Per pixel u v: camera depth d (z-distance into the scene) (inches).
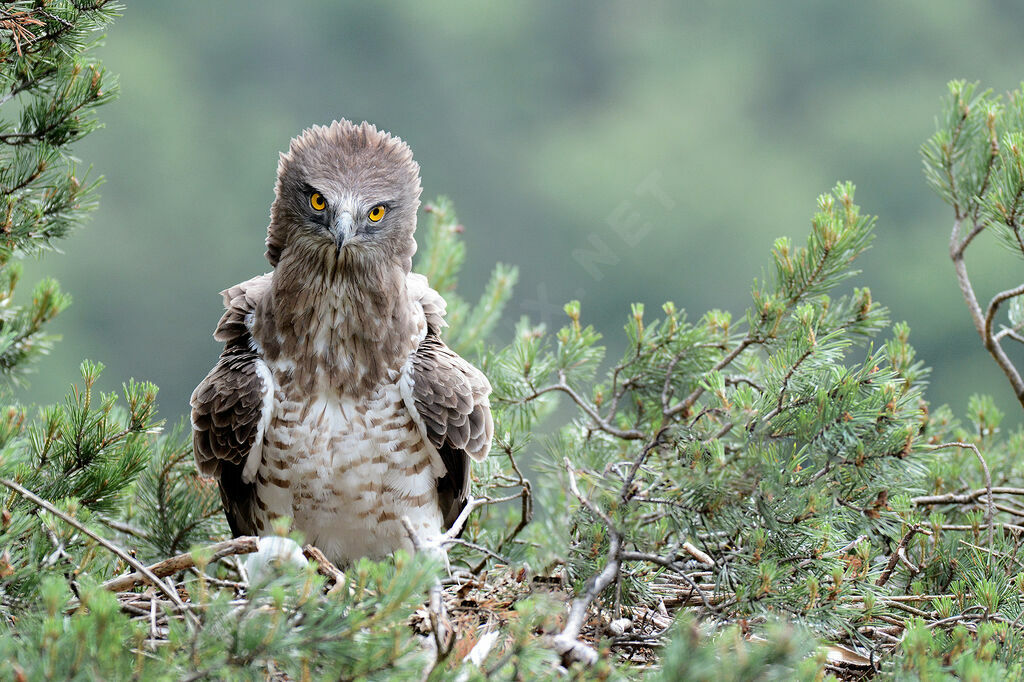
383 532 392.5
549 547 337.1
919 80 1569.9
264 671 253.9
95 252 1418.6
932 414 478.6
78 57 410.6
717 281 1375.5
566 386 441.7
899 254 1412.4
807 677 243.0
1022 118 420.8
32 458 384.8
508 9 1614.2
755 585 317.7
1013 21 1628.9
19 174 402.3
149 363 1398.9
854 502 358.3
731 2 1705.2
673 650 239.5
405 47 1572.3
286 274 385.4
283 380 382.0
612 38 1652.3
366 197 381.1
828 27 1646.2
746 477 325.7
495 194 1488.7
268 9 1544.0
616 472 355.6
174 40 1531.7
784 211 1488.7
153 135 1509.6
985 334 413.7
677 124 1568.7
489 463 438.0
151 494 421.4
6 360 442.3
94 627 223.1
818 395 333.1
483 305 586.6
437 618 269.3
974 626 335.3
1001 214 396.2
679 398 454.3
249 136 1524.4
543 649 263.7
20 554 303.1
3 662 220.5
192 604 295.3
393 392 385.7
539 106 1601.9
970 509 406.0
